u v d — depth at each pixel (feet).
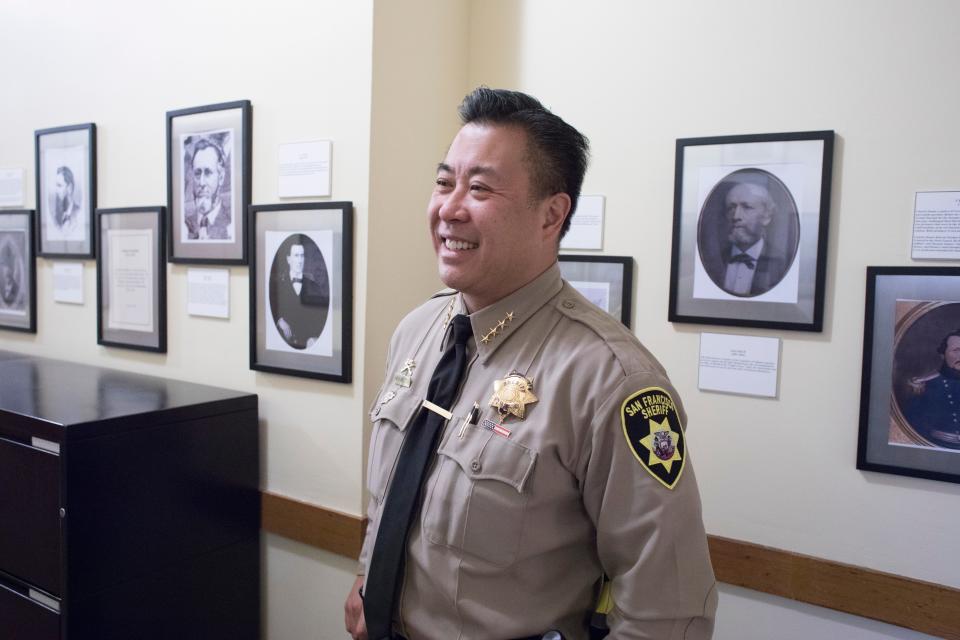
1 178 8.05
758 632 4.89
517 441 3.02
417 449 3.35
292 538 5.82
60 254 7.45
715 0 4.93
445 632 3.08
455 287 3.31
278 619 6.08
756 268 4.80
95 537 4.64
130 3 6.71
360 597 3.83
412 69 5.60
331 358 5.50
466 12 6.17
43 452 4.56
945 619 4.28
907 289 4.35
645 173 5.22
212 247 6.21
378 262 5.43
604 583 3.17
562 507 3.02
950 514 4.31
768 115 4.76
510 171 3.10
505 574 3.00
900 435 4.40
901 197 4.38
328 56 5.42
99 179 7.10
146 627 5.07
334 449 5.59
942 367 4.28
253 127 5.90
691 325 5.07
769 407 4.83
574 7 5.54
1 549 4.88
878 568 4.51
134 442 4.89
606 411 2.89
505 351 3.33
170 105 6.47
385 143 5.38
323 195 5.49
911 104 4.33
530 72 5.78
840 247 4.57
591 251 5.45
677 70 5.08
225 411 5.65
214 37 6.12
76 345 7.52
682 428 3.01
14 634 4.81
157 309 6.66
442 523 3.09
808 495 4.71
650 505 2.78
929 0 4.27
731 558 4.91
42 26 7.52
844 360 4.58
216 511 5.62
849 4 4.50
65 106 7.35
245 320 6.09
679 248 5.06
